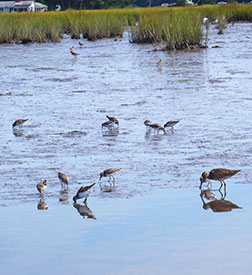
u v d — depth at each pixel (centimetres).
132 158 1622
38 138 1905
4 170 1537
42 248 1042
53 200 1303
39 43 5844
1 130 2044
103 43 5591
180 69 3550
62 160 1625
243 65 3594
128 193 1329
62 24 6762
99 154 1677
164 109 2330
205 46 4756
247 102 2398
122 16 7288
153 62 3975
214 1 11656
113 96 2678
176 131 1944
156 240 1061
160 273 935
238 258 979
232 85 2859
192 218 1166
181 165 1533
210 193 1319
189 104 2412
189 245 1036
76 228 1131
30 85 3112
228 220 1151
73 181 1431
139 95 2680
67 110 2378
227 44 4991
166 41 5081
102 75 3416
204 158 1594
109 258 994
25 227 1141
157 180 1416
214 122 2056
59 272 947
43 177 1470
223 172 1349
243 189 1346
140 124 2075
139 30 5412
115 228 1125
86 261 986
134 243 1052
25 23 5994
